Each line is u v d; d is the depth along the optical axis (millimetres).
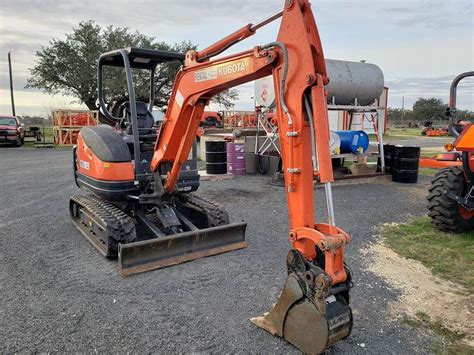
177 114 4461
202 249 4820
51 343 3027
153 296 3807
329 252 2625
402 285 4102
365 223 6387
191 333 3184
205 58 4027
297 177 2896
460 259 4801
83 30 31125
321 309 2604
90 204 5289
